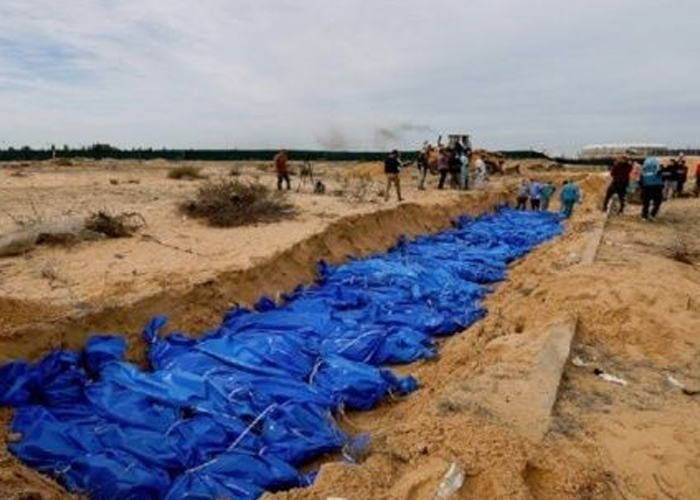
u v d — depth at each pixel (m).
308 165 36.22
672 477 5.27
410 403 7.61
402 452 5.10
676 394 6.77
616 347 8.06
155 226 15.31
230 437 6.25
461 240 19.25
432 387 7.85
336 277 12.91
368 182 32.34
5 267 10.69
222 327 9.52
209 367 7.82
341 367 8.03
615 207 22.75
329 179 35.78
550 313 9.10
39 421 6.07
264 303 10.62
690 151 83.94
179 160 71.62
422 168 29.81
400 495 4.46
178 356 8.09
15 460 5.40
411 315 10.73
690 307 9.32
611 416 6.12
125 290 9.37
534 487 4.82
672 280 10.74
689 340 8.23
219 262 11.43
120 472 5.47
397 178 22.50
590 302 9.26
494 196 29.66
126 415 6.47
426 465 4.87
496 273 14.78
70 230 12.92
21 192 22.33
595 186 33.25
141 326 8.62
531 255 16.27
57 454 5.71
